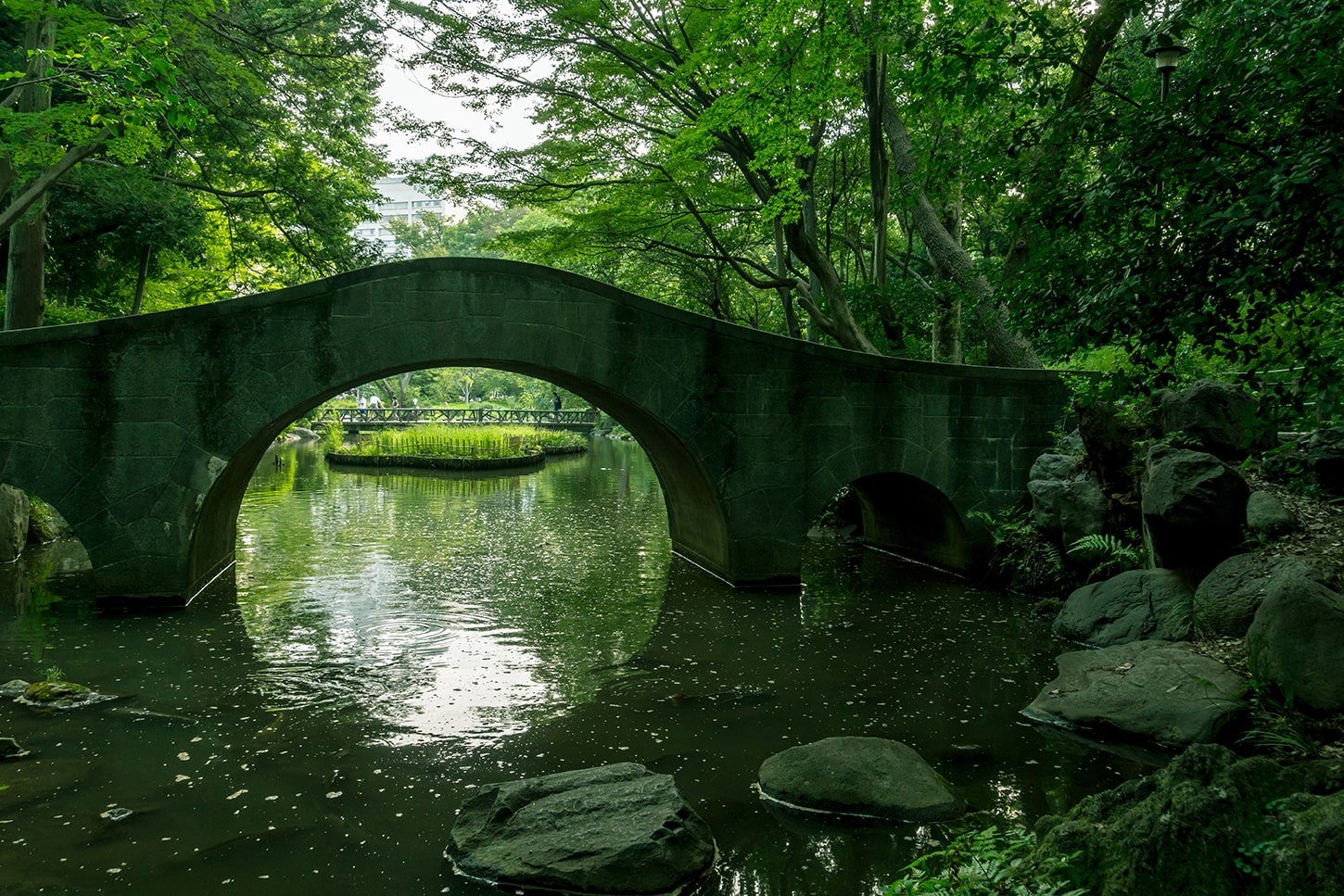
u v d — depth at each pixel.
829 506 16.08
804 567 12.07
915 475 10.61
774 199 12.34
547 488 22.75
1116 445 8.99
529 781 4.61
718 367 10.12
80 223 14.28
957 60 4.86
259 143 15.73
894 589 10.41
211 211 18.00
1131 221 4.42
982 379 10.71
